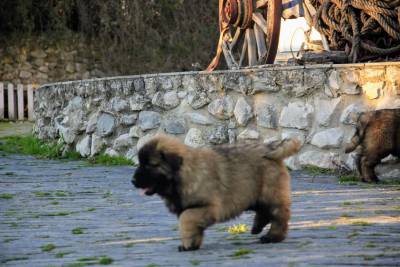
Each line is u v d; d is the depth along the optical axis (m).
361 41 12.96
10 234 7.49
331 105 11.91
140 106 14.10
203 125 13.31
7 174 12.70
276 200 6.51
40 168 13.62
